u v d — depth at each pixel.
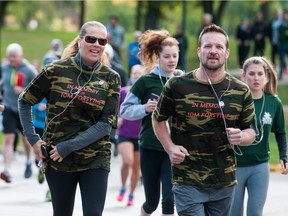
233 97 10.12
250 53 50.69
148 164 13.38
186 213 10.23
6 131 20.53
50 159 10.84
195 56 50.59
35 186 20.36
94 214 10.61
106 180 10.88
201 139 10.11
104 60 11.34
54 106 10.80
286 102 37.75
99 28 10.82
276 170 24.75
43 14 127.81
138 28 59.88
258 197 12.12
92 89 10.78
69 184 10.85
